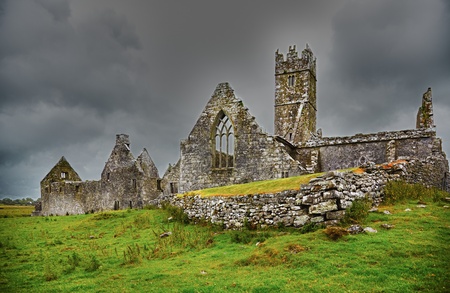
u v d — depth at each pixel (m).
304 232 20.20
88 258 21.20
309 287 13.33
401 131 38.78
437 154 36.25
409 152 37.91
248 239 20.92
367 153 40.19
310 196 21.33
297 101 64.00
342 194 20.84
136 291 14.95
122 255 21.36
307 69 63.97
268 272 15.26
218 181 42.06
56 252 23.39
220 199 27.52
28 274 18.72
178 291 14.41
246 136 41.22
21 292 15.94
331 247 16.42
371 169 25.06
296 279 14.13
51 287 16.42
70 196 69.25
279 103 65.44
